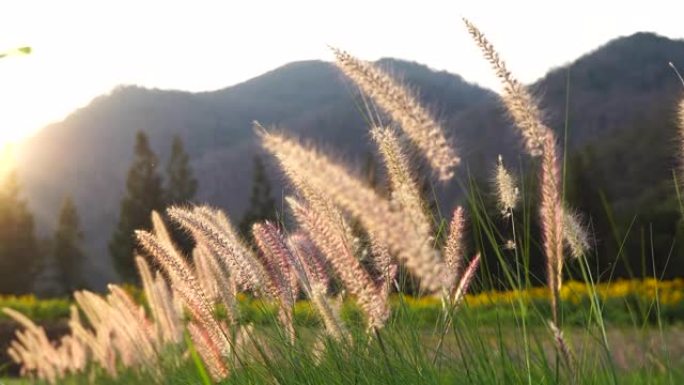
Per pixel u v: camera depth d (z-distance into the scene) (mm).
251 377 3373
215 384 3521
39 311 18781
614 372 2693
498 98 2621
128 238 49594
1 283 56875
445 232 2709
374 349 3068
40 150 178125
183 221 3352
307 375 3221
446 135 2438
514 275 2828
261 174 49438
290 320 3324
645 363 3014
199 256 3711
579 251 2812
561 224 2652
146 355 5945
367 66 2434
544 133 2604
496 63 2623
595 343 2945
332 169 2018
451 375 2967
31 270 57688
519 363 2871
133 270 49062
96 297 7398
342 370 3096
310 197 2707
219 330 3512
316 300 3082
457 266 2740
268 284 3305
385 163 2393
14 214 57094
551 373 2721
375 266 2912
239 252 3303
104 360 7621
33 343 9250
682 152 2811
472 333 2871
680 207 2850
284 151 2062
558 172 2602
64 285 59375
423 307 3045
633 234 12711
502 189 2727
